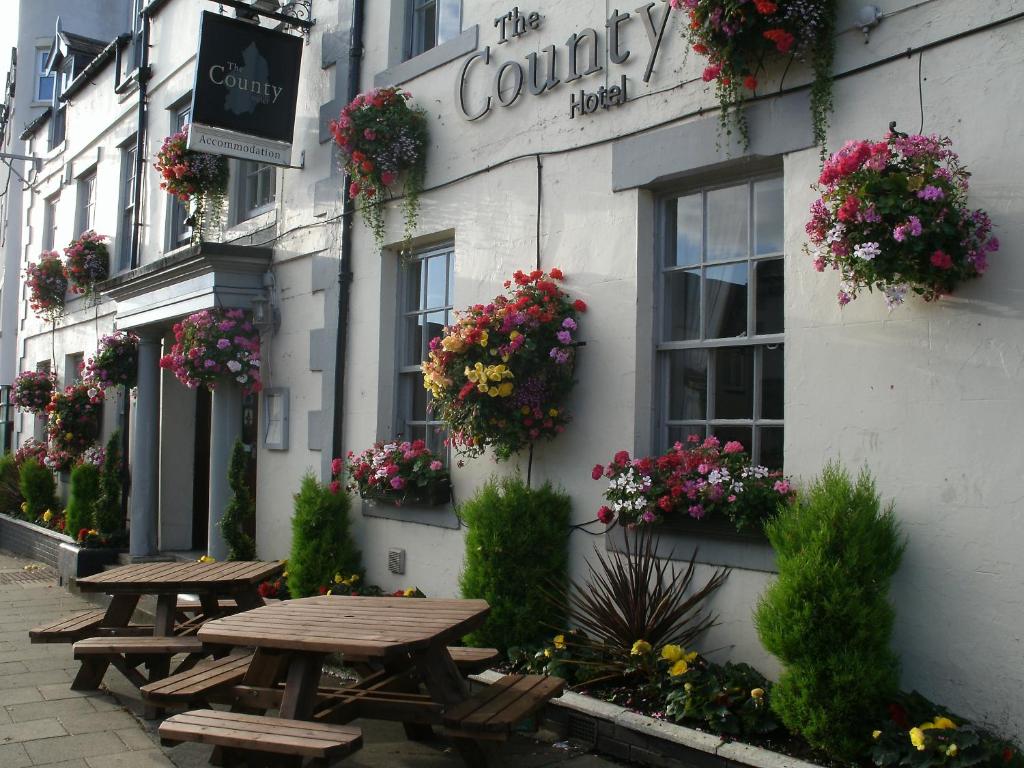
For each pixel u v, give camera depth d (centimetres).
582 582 558
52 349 1467
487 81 649
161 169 947
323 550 713
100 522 1035
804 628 400
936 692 405
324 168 802
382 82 750
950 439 406
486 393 553
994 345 395
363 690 447
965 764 360
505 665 548
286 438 827
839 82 456
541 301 567
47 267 1388
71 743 491
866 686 388
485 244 643
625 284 546
